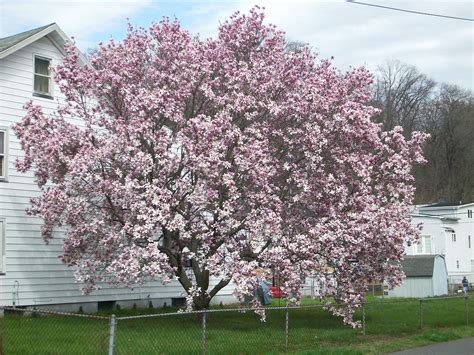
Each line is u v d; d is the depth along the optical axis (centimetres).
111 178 1705
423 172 7469
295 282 1720
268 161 1694
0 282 2023
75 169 1633
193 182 1722
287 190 1841
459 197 7325
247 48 1955
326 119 1823
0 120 2075
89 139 1745
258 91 1812
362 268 1864
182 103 1752
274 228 1659
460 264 5422
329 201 1795
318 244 1719
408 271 4009
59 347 1265
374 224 1745
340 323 1945
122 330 1560
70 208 1689
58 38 2233
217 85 1820
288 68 1862
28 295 2088
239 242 1775
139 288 2428
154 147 1698
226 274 1692
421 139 1942
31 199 1897
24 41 2111
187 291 1819
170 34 1839
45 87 2227
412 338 1694
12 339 1357
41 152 1731
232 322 1877
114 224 1723
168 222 1633
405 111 7431
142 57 1872
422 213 5475
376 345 1548
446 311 2484
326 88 1866
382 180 1917
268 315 2128
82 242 1777
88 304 2255
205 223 1705
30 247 2109
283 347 1424
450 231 5350
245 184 1736
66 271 2195
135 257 1622
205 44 1848
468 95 7812
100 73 1794
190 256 1703
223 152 1670
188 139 1642
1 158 2077
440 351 1496
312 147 1766
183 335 1509
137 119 1673
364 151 1897
